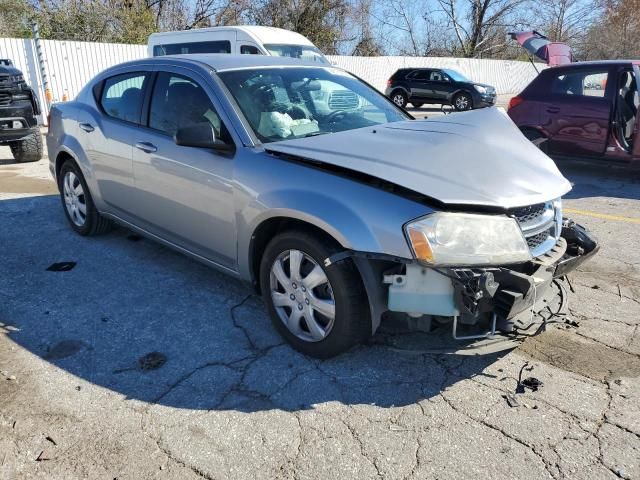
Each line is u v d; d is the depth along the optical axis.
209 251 3.86
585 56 37.19
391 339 3.39
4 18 22.28
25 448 2.57
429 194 2.74
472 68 30.02
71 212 5.43
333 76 4.41
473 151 3.19
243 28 11.95
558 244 3.30
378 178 2.86
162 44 13.65
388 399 2.93
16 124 8.54
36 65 15.02
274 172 3.24
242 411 2.83
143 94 4.32
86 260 4.79
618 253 5.08
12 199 6.73
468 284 2.72
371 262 2.93
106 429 2.70
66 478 2.41
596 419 2.77
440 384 3.05
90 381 3.08
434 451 2.56
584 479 2.39
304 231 3.10
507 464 2.48
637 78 7.45
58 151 5.28
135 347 3.43
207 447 2.59
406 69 22.67
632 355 3.34
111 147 4.52
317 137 3.47
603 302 4.07
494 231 2.79
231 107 3.61
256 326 3.67
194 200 3.77
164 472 2.44
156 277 4.45
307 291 3.15
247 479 2.40
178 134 3.35
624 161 7.63
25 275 4.47
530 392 2.98
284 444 2.61
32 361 3.27
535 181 3.08
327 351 3.15
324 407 2.87
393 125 3.73
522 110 8.45
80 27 23.17
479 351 2.94
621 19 35.47
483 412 2.82
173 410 2.84
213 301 4.04
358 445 2.60
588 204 6.81
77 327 3.66
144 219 4.42
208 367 3.21
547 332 3.61
